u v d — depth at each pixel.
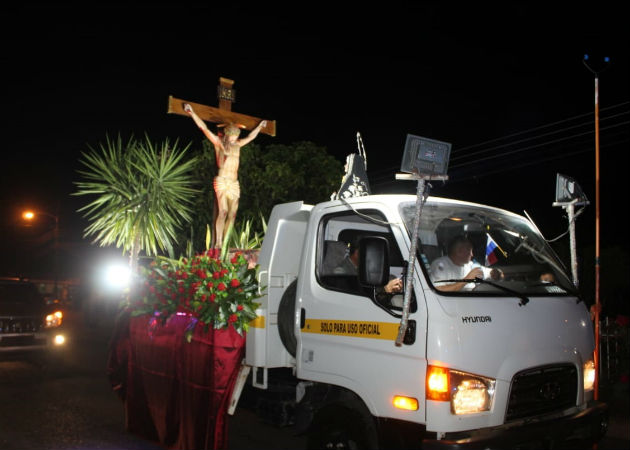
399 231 4.37
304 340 4.76
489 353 4.02
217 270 5.37
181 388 5.57
